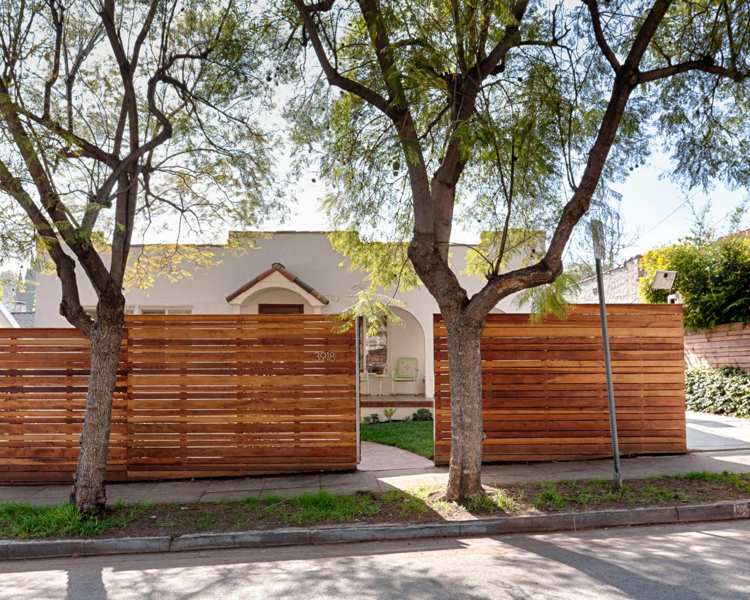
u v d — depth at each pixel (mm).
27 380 9055
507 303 15148
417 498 7473
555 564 5391
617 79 7434
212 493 8195
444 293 7371
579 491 7523
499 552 5875
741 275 14078
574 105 8391
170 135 7898
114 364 7262
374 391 16984
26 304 31016
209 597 4887
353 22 8719
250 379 9141
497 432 9391
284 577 5340
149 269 10914
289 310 15656
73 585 5332
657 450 9523
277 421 9125
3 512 7242
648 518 6816
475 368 7402
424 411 15062
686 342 16453
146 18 8258
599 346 9531
